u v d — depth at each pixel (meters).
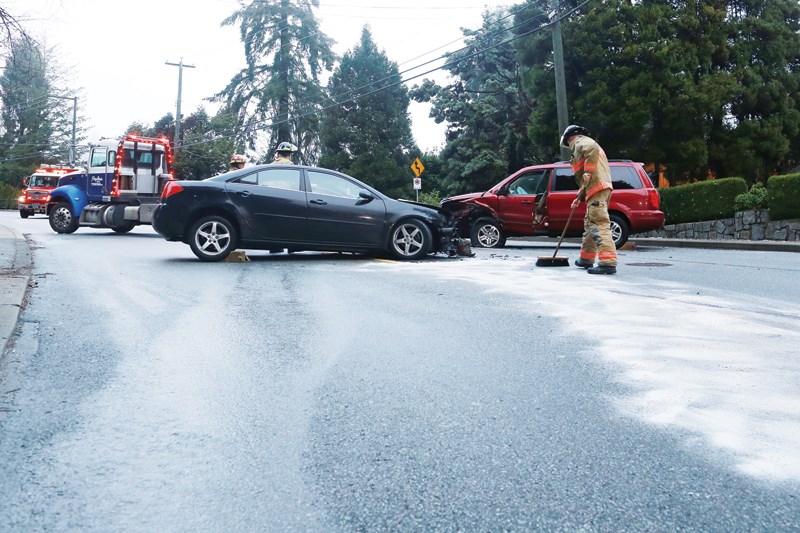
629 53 21.05
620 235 13.84
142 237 17.11
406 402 3.47
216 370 4.05
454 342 4.80
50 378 3.88
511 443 2.93
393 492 2.47
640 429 3.09
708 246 15.67
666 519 2.27
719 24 22.22
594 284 7.76
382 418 3.23
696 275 8.81
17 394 3.58
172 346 4.64
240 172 10.29
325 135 46.50
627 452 2.83
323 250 10.64
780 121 22.52
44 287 7.23
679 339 4.88
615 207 13.73
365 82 46.22
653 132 21.98
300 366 4.15
